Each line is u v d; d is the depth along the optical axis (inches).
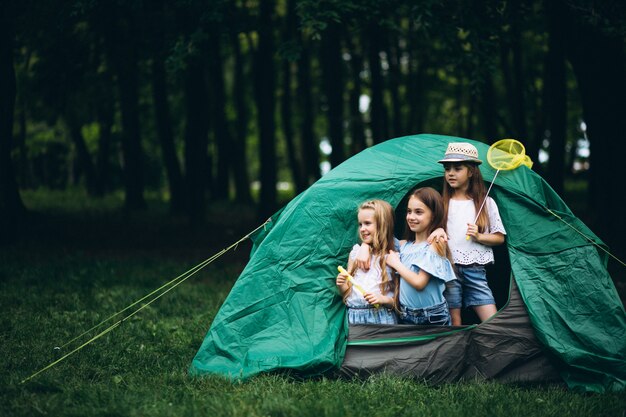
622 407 176.2
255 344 202.1
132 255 466.6
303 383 189.8
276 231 211.3
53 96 569.3
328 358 195.8
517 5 373.1
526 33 698.8
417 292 202.2
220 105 935.0
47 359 214.8
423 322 204.2
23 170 1008.2
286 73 862.5
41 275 360.8
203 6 374.3
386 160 221.1
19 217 529.3
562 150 582.2
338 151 658.8
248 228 627.8
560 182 582.6
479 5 358.6
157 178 1226.6
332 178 216.4
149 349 232.1
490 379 199.9
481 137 962.7
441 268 200.7
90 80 590.6
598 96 390.9
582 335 197.2
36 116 754.2
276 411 165.0
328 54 646.5
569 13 370.3
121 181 1206.3
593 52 384.8
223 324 204.8
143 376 200.4
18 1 435.2
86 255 452.4
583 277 203.9
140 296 321.1
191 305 308.8
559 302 201.2
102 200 930.7
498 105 862.5
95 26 524.7
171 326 266.1
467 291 211.8
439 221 205.5
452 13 354.3
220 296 327.6
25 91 708.7
